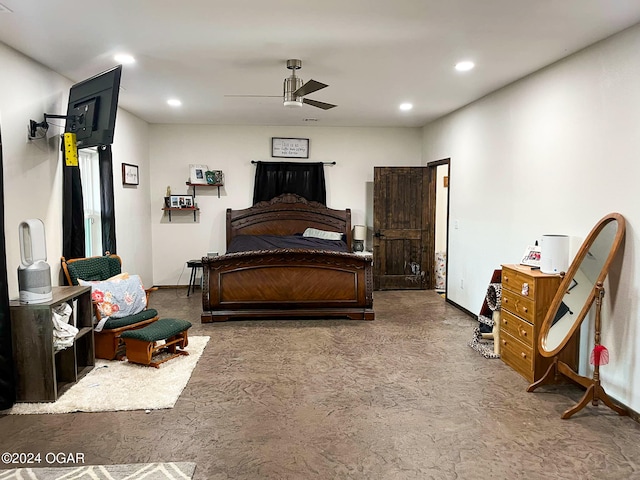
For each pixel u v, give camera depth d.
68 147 3.48
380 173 6.92
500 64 3.75
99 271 4.21
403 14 2.73
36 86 3.63
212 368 3.69
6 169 3.23
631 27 2.89
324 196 7.20
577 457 2.43
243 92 4.83
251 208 7.00
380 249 6.99
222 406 3.01
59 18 2.78
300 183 7.17
